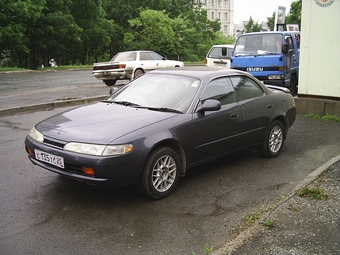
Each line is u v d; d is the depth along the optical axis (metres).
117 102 5.46
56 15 35.12
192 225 3.97
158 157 4.49
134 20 47.44
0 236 3.69
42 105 10.63
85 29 41.09
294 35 12.67
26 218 4.07
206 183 5.19
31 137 4.77
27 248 3.48
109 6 50.16
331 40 9.30
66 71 28.83
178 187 5.03
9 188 4.88
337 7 9.06
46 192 4.77
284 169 5.80
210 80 5.40
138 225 3.95
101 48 50.41
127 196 4.69
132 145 4.24
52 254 3.39
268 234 3.62
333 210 4.10
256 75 11.62
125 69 16.11
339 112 9.41
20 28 31.16
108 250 3.47
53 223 3.97
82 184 5.05
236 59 11.98
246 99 5.84
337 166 5.52
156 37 47.38
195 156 5.01
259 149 6.27
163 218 4.12
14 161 5.96
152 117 4.71
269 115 6.14
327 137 7.77
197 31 61.09
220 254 3.29
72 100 11.41
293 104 6.86
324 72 9.56
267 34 12.02
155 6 52.88
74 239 3.65
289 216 3.98
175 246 3.55
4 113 9.73
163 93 5.33
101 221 4.02
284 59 11.35
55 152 4.32
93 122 4.62
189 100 5.08
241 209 4.37
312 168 5.85
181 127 4.75
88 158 4.09
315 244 3.44
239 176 5.48
